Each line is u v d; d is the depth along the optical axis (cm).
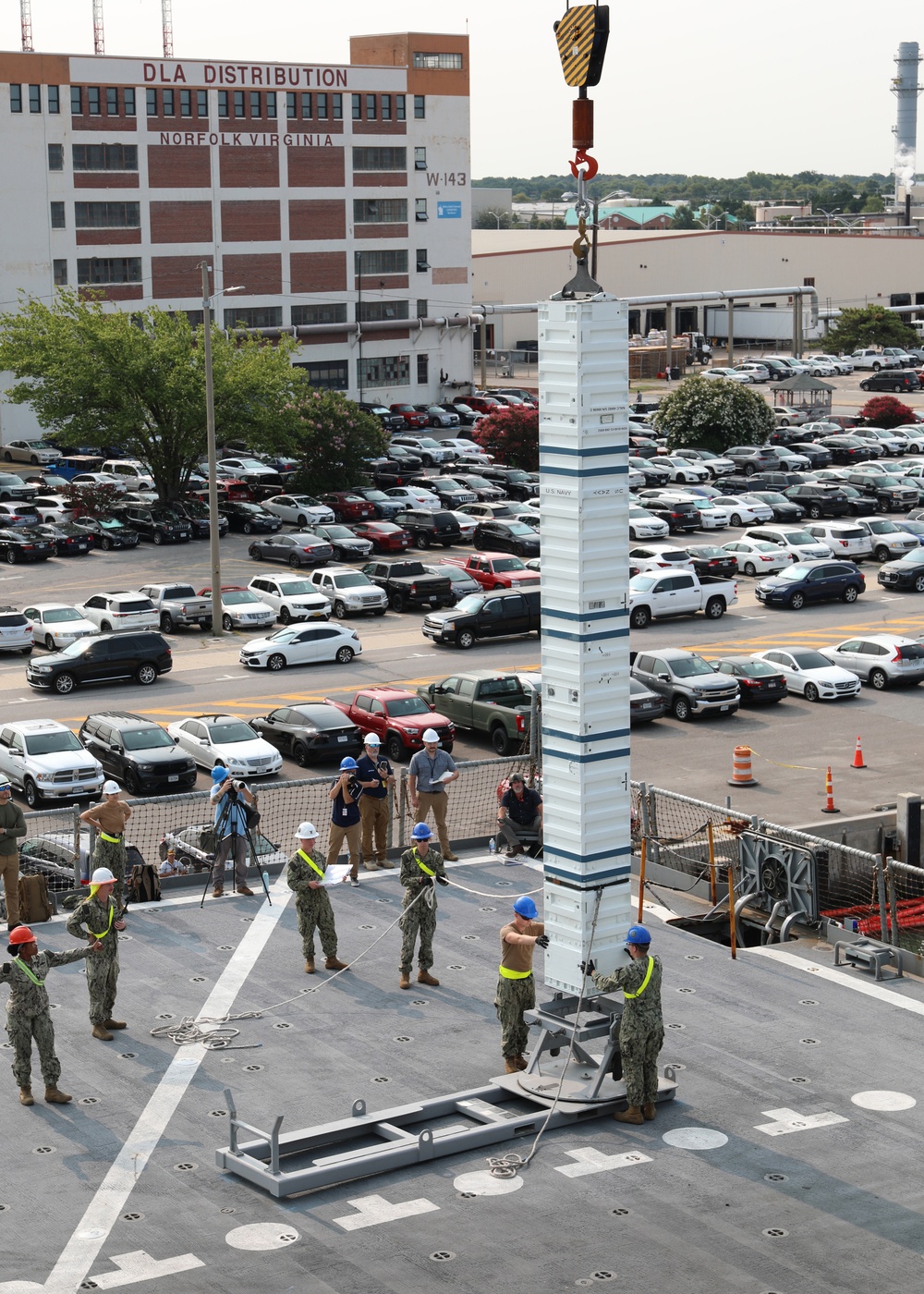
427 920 2370
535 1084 2016
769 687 4897
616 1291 1585
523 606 5728
